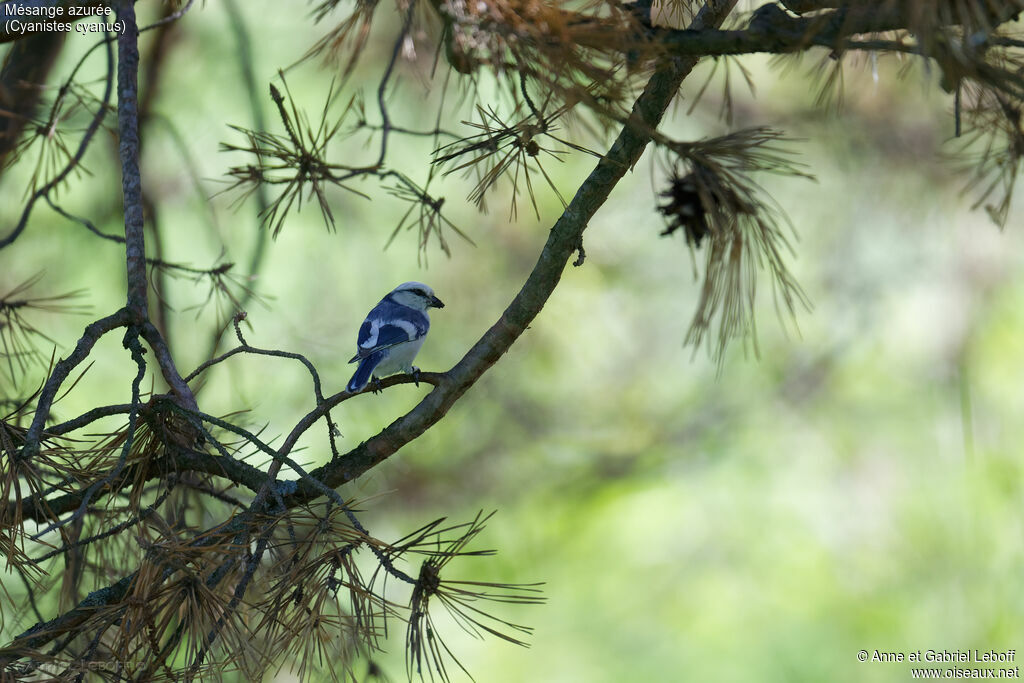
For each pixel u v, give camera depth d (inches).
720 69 492.7
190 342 483.2
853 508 605.0
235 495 262.8
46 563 254.5
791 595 610.2
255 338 504.4
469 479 564.1
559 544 613.9
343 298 534.6
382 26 432.8
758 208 194.7
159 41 452.4
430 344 542.9
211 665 163.0
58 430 189.3
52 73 382.0
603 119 176.7
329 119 474.9
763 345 603.8
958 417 578.9
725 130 492.1
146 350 215.5
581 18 178.7
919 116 505.4
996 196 508.4
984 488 574.9
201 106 493.4
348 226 529.7
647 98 192.7
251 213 495.2
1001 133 207.9
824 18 163.8
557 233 203.9
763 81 496.7
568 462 589.9
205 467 208.7
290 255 527.5
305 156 240.5
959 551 576.4
